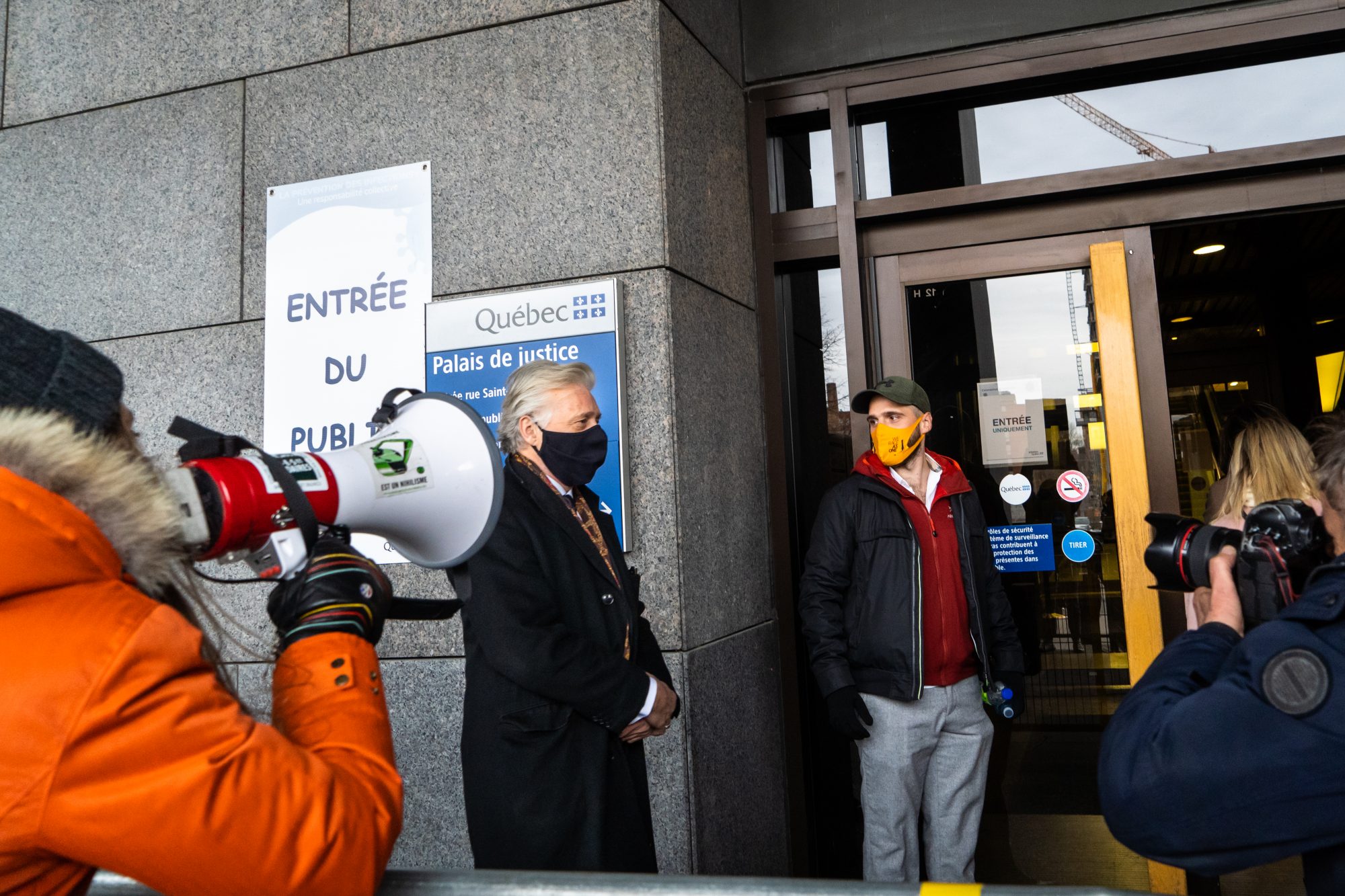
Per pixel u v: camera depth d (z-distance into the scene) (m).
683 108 3.04
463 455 1.14
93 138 3.50
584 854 1.88
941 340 3.50
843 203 3.46
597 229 2.91
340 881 0.76
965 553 3.00
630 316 2.86
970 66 3.36
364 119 3.18
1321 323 6.68
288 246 3.22
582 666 1.90
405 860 2.92
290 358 3.19
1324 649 0.92
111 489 0.78
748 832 3.04
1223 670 1.01
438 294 3.07
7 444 0.74
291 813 0.74
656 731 2.03
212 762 0.72
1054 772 3.36
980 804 3.01
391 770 0.86
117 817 0.69
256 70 3.31
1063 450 3.39
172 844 0.70
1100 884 3.26
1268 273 6.34
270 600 0.94
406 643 2.98
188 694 0.74
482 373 2.97
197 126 3.37
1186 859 0.97
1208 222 3.33
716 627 2.96
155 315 3.38
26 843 0.70
